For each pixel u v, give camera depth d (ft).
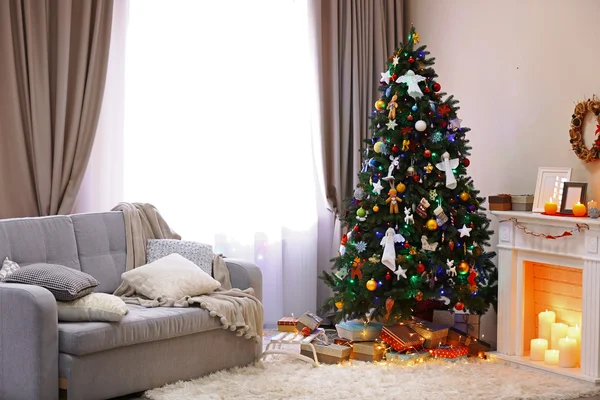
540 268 15.98
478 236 16.05
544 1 16.61
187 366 13.69
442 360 15.34
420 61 15.98
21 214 15.51
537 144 16.81
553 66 16.39
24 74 15.31
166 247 15.69
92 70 16.02
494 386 13.51
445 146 15.61
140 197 17.35
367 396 12.71
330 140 20.01
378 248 15.89
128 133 17.19
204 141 18.08
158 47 17.48
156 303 13.84
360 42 20.07
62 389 12.17
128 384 12.69
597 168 15.34
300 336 15.34
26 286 11.94
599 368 14.01
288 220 19.60
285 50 19.39
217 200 18.29
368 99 20.29
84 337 11.84
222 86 18.33
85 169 16.01
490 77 18.08
